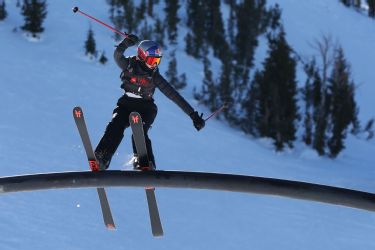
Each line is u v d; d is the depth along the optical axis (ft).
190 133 334.65
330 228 227.61
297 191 54.49
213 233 201.98
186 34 502.38
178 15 524.93
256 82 398.62
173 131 328.70
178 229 199.72
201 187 55.21
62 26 436.76
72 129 287.28
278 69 386.11
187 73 443.73
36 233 175.83
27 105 305.12
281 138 364.79
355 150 392.06
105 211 60.70
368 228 234.99
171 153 290.76
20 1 461.78
